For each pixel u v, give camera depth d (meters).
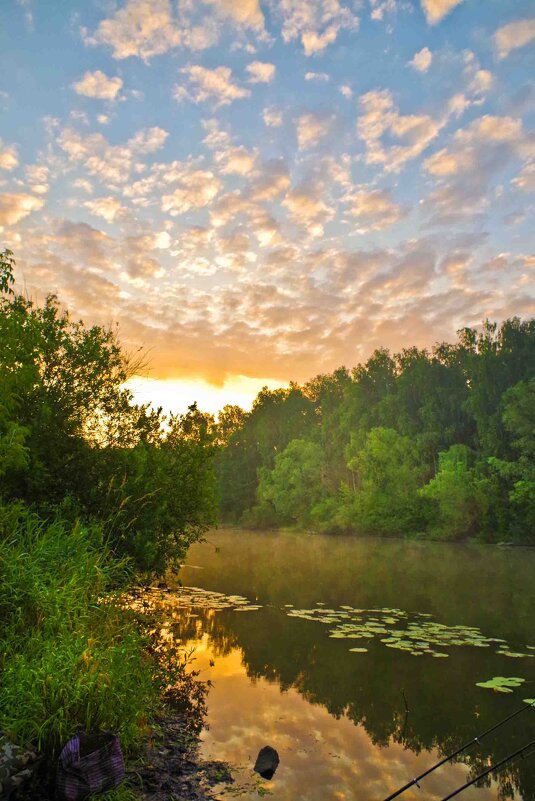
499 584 16.59
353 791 4.64
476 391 44.03
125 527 8.45
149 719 5.72
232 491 75.62
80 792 3.87
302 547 31.97
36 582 5.38
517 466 36.75
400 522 44.34
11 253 6.83
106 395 9.84
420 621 11.27
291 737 5.72
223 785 4.62
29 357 7.06
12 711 4.10
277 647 9.13
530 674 7.88
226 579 16.84
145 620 8.37
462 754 5.45
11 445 6.21
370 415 57.28
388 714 6.43
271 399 83.06
